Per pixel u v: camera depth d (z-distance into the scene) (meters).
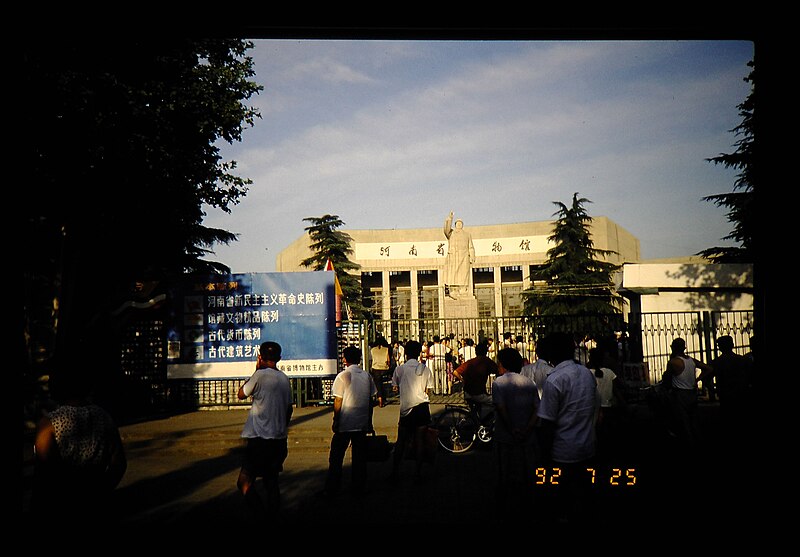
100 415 4.46
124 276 20.11
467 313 32.25
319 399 18.02
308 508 8.16
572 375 5.95
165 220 19.06
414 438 9.66
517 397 7.14
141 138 14.96
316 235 53.94
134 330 17.97
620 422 9.00
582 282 37.91
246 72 17.83
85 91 13.25
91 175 15.23
